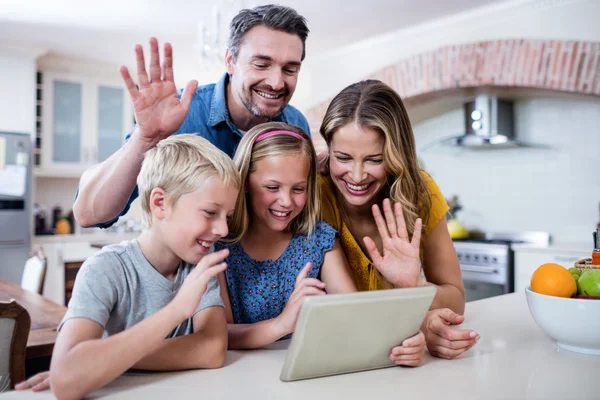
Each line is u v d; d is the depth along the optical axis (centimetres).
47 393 75
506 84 367
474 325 116
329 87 498
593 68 329
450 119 456
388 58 442
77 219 119
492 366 87
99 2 348
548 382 78
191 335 87
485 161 438
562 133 390
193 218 86
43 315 211
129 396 72
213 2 344
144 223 94
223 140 162
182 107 104
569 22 340
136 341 75
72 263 471
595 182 374
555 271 96
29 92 457
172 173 86
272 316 119
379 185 121
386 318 81
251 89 147
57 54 477
